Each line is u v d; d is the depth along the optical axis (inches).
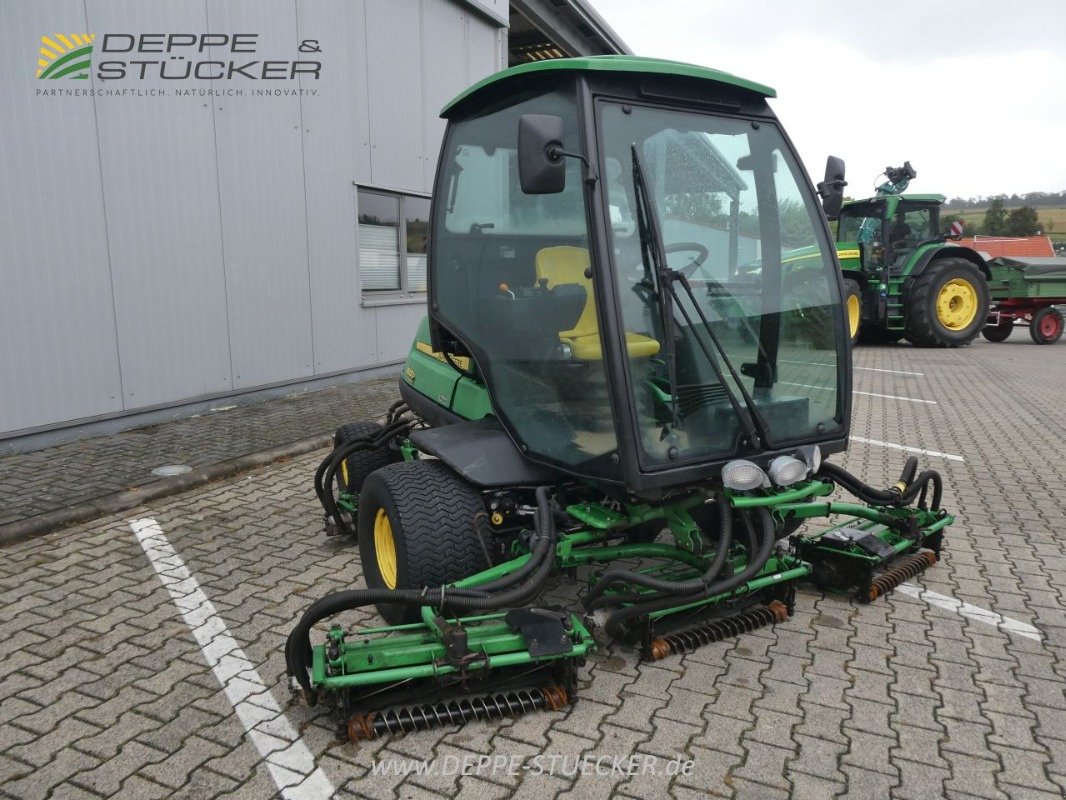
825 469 149.9
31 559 157.0
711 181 119.2
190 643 124.6
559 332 117.0
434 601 103.0
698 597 114.3
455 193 145.6
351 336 340.8
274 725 103.1
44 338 222.4
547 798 90.2
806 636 130.7
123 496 187.6
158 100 248.1
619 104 112.0
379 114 345.4
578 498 129.5
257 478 213.5
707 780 93.7
